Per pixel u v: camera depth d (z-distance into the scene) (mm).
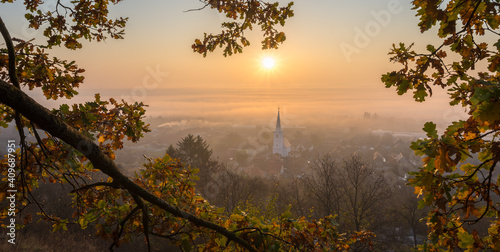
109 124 2518
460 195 2031
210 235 2939
